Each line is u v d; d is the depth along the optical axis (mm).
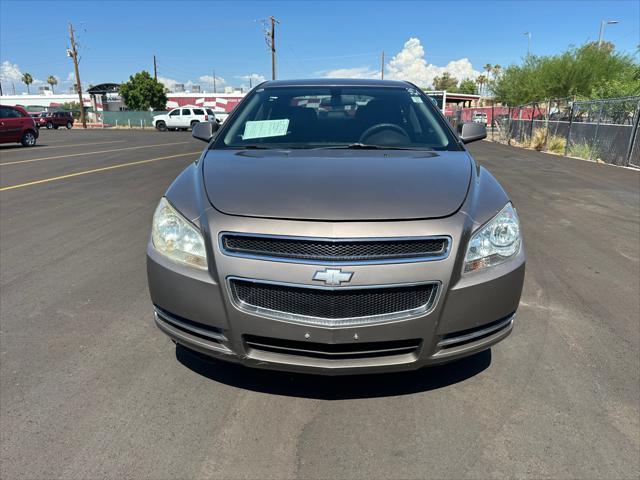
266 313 2219
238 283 2250
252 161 2898
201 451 2211
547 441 2295
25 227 6039
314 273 2145
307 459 2170
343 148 3244
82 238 5566
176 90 71812
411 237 2197
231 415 2457
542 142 19516
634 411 2529
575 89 25719
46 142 21547
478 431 2357
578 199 8422
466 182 2629
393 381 2750
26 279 4293
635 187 9844
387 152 3146
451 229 2248
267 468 2117
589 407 2557
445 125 3596
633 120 13977
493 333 2449
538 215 7102
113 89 57500
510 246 2432
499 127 28656
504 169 12664
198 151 16656
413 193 2424
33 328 3379
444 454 2203
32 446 2225
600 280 4434
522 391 2688
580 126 17000
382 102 3781
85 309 3688
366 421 2420
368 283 2145
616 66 25500
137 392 2641
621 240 5797
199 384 2717
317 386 2693
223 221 2281
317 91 3930
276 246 2201
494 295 2334
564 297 4027
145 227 6055
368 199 2346
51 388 2674
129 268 4582
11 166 11945
